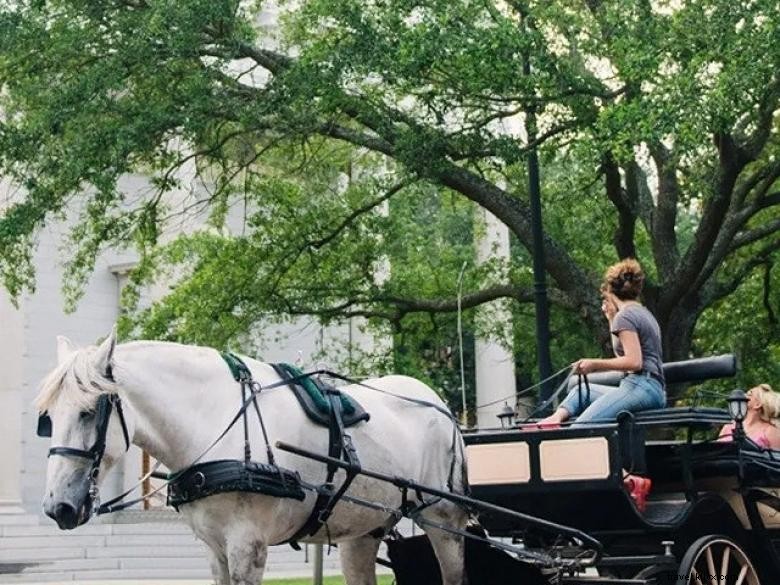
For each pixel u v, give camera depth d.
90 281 33.78
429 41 18.98
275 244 25.23
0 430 31.86
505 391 38.22
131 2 21.95
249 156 25.16
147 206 23.62
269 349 33.28
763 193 23.56
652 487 11.80
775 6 16.98
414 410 10.89
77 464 8.65
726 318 29.22
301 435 9.59
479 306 29.22
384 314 26.34
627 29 18.75
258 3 23.98
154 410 9.08
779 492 11.91
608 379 12.63
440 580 11.66
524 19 20.19
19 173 21.75
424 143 21.06
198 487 9.02
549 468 10.91
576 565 10.71
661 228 23.86
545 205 27.45
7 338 32.34
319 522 9.67
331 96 20.12
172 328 25.42
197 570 28.17
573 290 23.86
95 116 20.78
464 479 11.24
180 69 21.53
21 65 21.86
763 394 12.98
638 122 17.38
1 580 25.97
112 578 26.81
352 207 25.77
